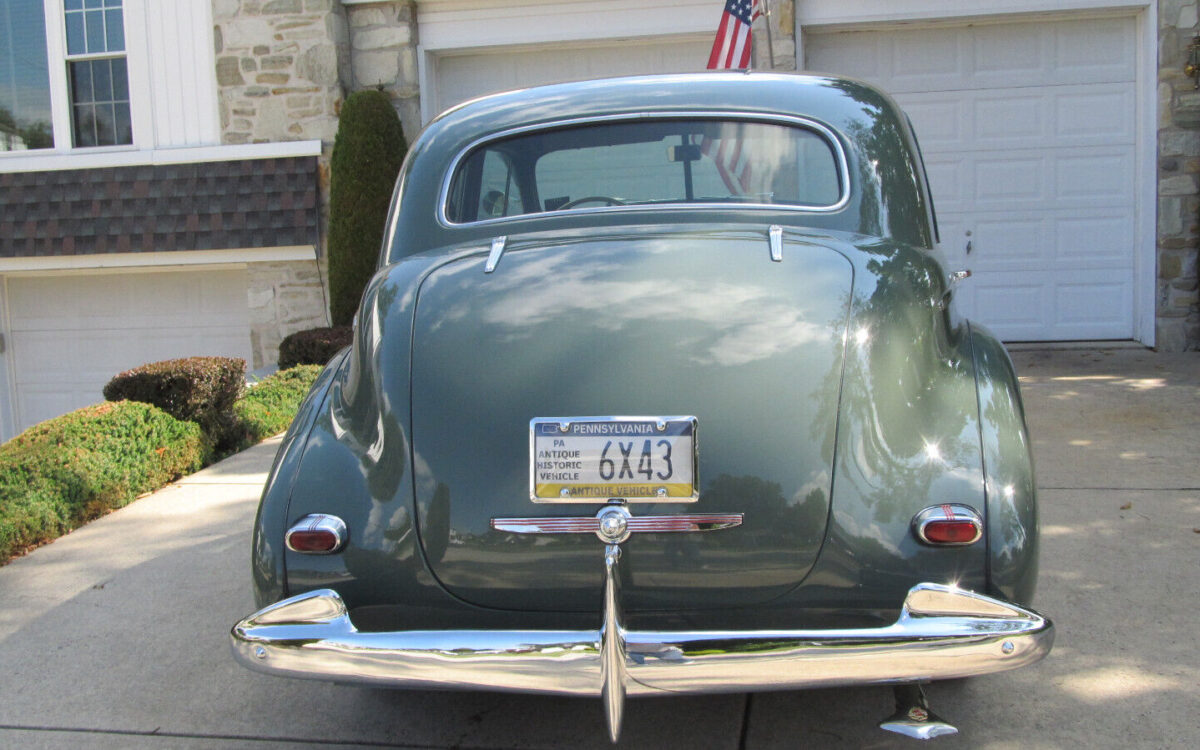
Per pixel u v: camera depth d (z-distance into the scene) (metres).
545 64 9.41
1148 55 7.97
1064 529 3.89
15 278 10.48
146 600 3.62
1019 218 8.45
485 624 2.11
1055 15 8.16
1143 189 8.11
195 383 5.62
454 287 2.37
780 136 2.82
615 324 2.18
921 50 8.48
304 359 8.32
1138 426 5.48
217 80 9.57
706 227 2.54
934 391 2.25
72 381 10.56
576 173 2.90
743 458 2.03
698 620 2.07
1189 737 2.42
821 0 8.32
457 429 2.12
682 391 2.07
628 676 1.93
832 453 2.05
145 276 10.30
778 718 2.64
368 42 9.35
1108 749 2.39
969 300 8.59
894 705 2.70
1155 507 4.11
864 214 2.69
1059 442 5.20
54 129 10.07
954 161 8.51
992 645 1.91
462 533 2.07
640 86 3.02
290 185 9.45
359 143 8.74
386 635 1.99
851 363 2.13
